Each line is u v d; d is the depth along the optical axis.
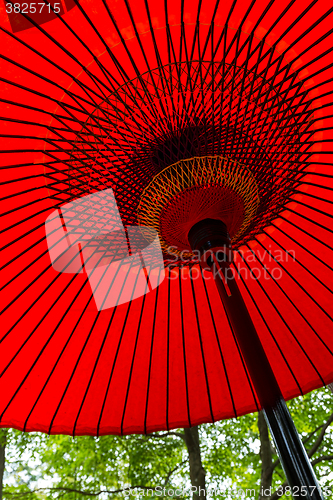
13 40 1.51
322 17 1.52
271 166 1.78
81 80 1.67
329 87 1.68
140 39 1.61
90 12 1.51
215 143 1.82
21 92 1.62
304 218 2.13
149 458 8.93
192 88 1.68
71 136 1.75
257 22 1.58
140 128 1.73
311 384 2.21
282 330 2.31
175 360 2.33
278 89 1.66
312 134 1.77
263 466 7.41
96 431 2.13
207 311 2.38
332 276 2.21
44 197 1.79
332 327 2.23
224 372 2.34
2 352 2.01
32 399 2.07
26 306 2.00
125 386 2.22
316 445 7.39
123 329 2.26
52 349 2.10
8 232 1.83
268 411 1.39
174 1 1.55
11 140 1.69
